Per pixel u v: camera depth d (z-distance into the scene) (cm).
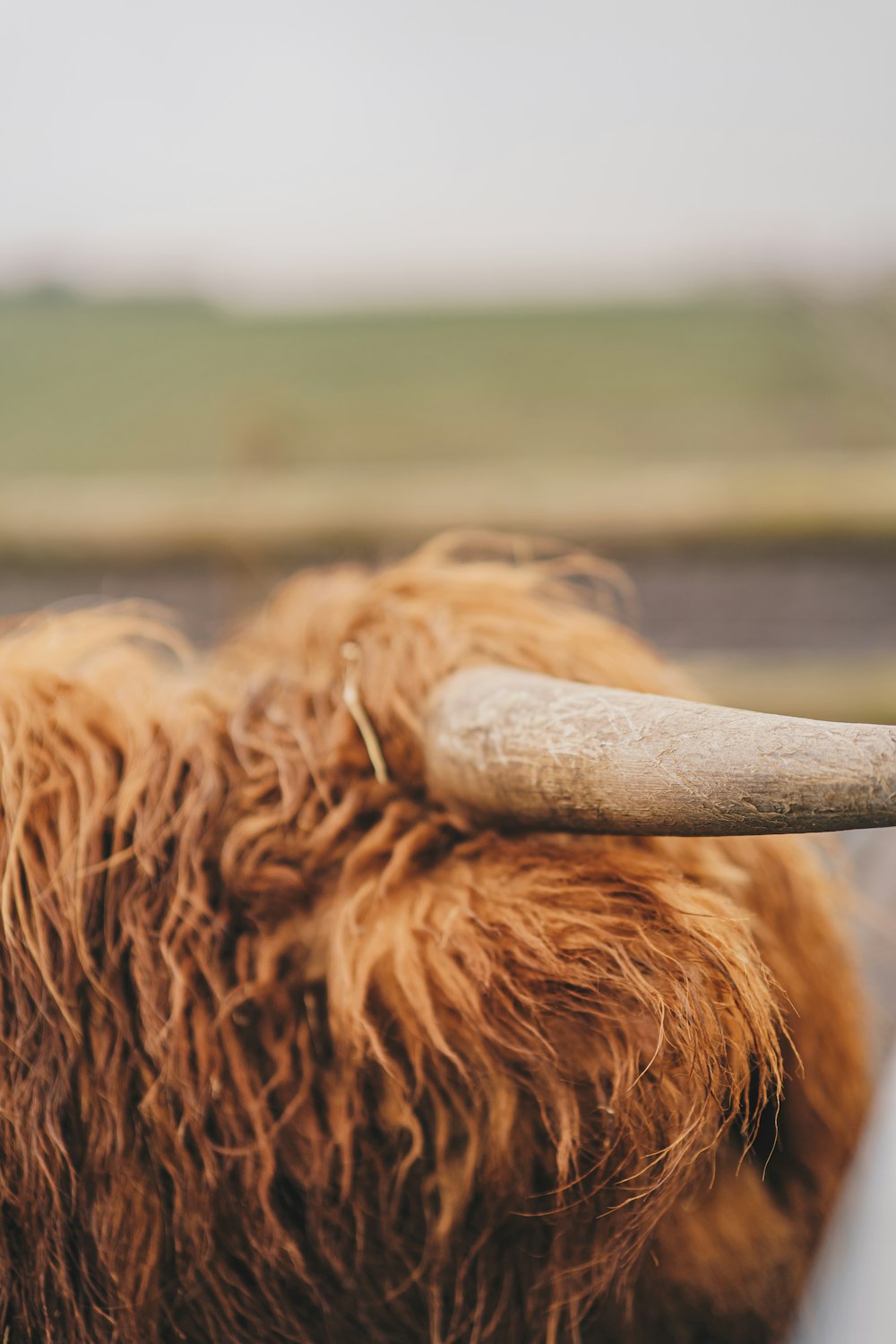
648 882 53
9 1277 56
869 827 37
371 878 57
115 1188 55
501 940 52
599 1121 51
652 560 223
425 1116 54
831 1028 69
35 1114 55
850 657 271
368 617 71
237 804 60
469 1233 54
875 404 801
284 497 228
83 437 790
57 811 60
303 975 57
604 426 771
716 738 41
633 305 1316
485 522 223
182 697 68
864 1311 58
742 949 50
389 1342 56
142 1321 55
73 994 57
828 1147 67
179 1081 55
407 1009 53
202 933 57
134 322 1312
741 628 287
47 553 229
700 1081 48
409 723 61
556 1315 54
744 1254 59
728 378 900
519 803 51
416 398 878
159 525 229
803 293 1297
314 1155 55
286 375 996
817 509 214
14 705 63
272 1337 56
